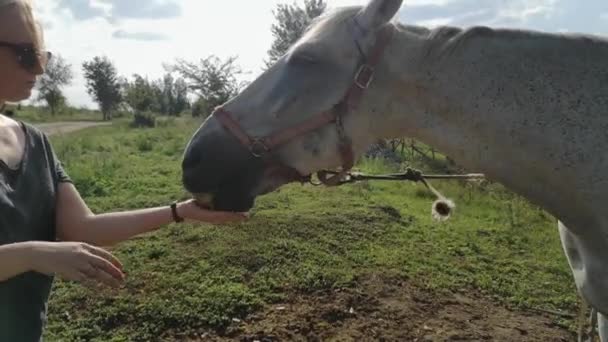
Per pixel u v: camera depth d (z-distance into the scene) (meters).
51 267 1.35
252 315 3.81
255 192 2.01
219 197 2.01
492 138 1.81
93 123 34.66
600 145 1.71
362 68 1.87
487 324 3.92
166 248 4.93
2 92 1.48
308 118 1.92
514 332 3.81
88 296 4.00
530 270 5.16
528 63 1.79
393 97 1.91
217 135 1.98
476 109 1.81
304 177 2.01
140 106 35.44
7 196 1.51
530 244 6.12
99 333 3.57
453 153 1.89
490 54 1.82
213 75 28.88
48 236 1.71
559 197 1.81
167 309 3.80
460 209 7.80
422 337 3.65
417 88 1.88
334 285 4.29
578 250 1.95
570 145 1.73
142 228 1.91
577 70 1.76
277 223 5.79
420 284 4.52
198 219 2.00
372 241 5.58
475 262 5.29
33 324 1.60
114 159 11.15
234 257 4.71
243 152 1.96
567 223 1.86
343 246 5.29
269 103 1.94
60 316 3.76
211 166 1.97
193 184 2.00
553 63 1.78
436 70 1.85
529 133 1.76
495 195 8.84
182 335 3.56
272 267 4.57
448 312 4.08
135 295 4.03
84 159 11.55
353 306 4.01
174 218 1.97
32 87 1.53
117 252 4.86
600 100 1.73
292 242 5.13
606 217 1.74
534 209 7.75
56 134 20.06
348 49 1.88
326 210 6.59
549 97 1.75
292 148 1.96
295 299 4.07
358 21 1.88
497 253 5.66
